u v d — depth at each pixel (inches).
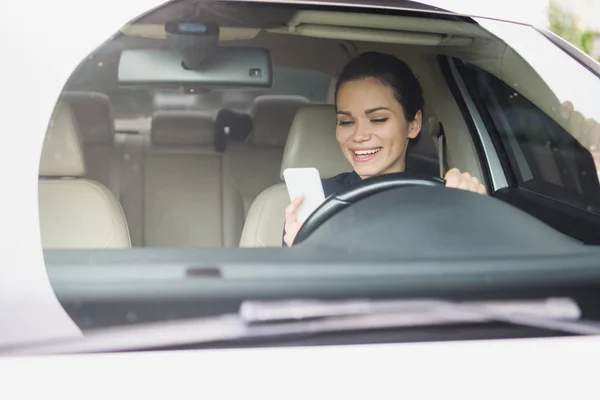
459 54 91.4
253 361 43.7
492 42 83.5
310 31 82.1
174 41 71.1
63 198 67.4
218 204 108.7
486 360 45.6
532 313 48.7
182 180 107.1
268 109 112.6
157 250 49.6
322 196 76.8
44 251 47.6
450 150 95.3
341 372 43.8
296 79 112.4
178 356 43.6
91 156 92.9
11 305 44.0
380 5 76.6
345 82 88.0
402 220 55.6
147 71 72.6
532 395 44.2
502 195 78.3
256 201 89.9
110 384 41.9
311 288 47.7
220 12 72.4
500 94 89.7
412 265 50.6
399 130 88.7
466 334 47.1
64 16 52.6
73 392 41.3
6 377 41.6
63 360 42.8
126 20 54.4
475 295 48.9
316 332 46.0
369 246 52.6
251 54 78.4
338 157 92.2
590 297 50.3
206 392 42.0
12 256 45.1
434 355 45.4
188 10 71.2
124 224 69.8
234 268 48.3
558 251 54.6
